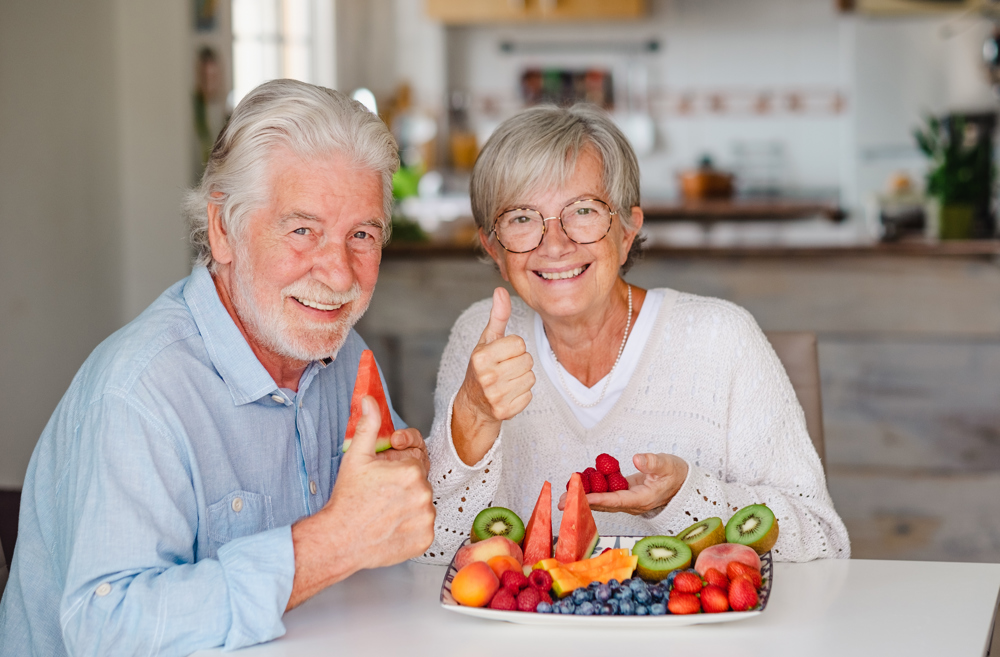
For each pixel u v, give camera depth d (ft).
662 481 4.10
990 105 17.15
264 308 3.85
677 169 20.97
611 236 4.71
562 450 4.97
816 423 5.51
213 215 3.90
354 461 3.36
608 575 3.51
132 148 9.64
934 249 10.14
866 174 17.80
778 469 4.82
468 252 10.85
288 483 4.17
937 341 10.53
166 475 3.52
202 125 10.53
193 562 3.75
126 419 3.49
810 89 20.40
